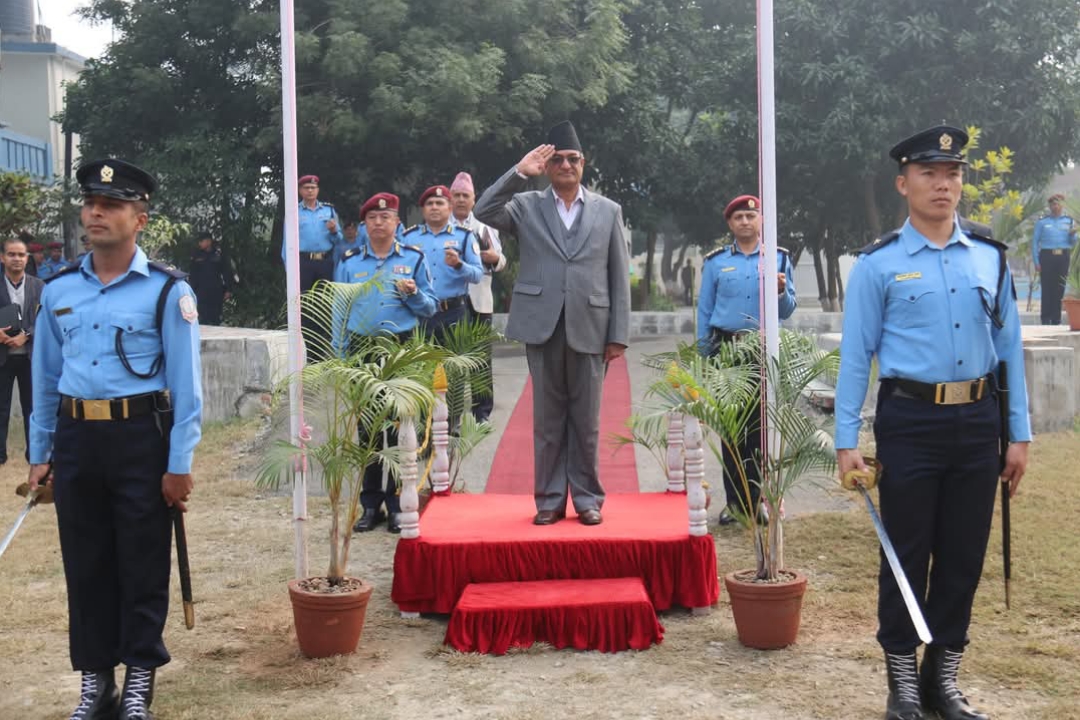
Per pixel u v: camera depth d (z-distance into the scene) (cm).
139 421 398
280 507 757
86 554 404
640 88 1870
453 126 1549
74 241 1817
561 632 485
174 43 1705
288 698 432
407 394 468
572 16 1744
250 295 1734
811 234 2136
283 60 495
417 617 529
